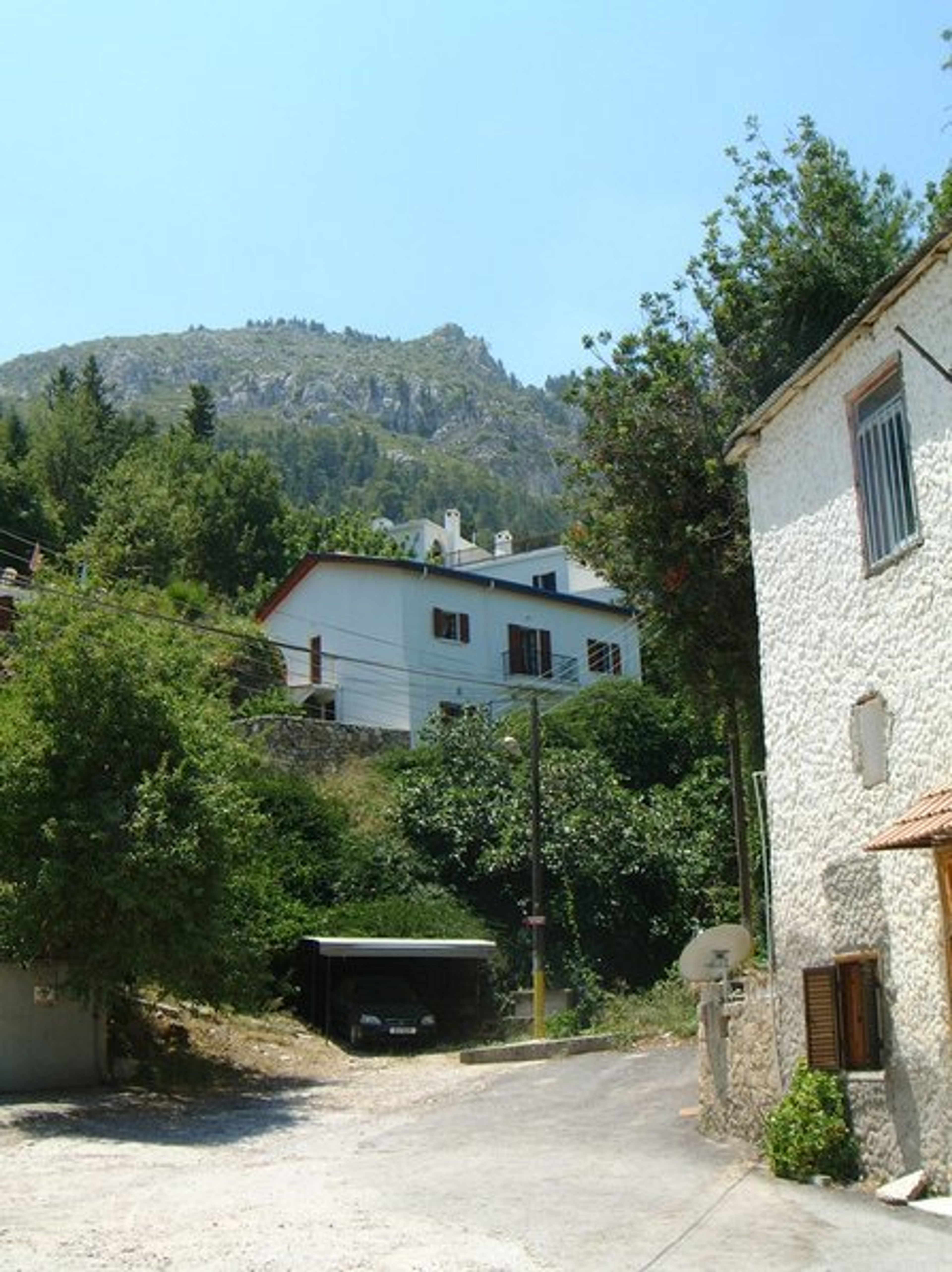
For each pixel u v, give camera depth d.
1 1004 20.88
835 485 13.12
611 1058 23.41
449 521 72.69
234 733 23.91
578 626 50.19
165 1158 15.03
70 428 77.12
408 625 45.03
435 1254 9.10
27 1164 14.64
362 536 67.62
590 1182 12.28
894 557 12.03
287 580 47.84
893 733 11.95
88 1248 9.62
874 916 12.09
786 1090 13.34
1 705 21.02
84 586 26.73
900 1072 11.50
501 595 48.00
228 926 21.03
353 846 33.25
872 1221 9.94
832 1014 12.52
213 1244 9.70
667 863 34.31
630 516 21.72
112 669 20.61
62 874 19.27
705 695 22.56
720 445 21.31
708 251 22.27
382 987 29.50
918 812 10.81
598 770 35.97
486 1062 25.17
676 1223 10.14
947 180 20.98
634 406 21.77
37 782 19.83
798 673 13.70
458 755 36.88
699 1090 16.77
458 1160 14.01
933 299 11.57
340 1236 9.93
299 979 29.50
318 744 38.25
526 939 32.56
